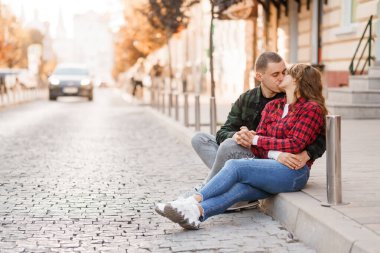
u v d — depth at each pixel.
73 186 7.52
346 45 17.34
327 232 4.45
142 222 5.64
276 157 5.38
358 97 14.84
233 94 33.00
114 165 9.30
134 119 19.22
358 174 6.66
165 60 52.28
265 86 5.98
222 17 16.48
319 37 20.03
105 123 17.59
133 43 41.00
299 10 21.66
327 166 5.07
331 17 18.47
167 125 15.45
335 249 4.28
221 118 16.39
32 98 36.25
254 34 20.83
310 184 5.98
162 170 8.77
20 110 24.66
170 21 25.53
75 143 12.36
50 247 4.82
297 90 5.39
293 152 5.35
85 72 35.97
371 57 15.62
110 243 4.94
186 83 46.31
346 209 4.90
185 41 49.34
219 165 5.70
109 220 5.73
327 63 18.91
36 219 5.77
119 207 6.29
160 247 4.80
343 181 6.19
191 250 4.70
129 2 35.06
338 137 5.02
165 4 25.00
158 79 30.06
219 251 4.66
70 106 28.17
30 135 14.05
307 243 4.78
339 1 17.75
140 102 30.05
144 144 12.16
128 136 13.80
